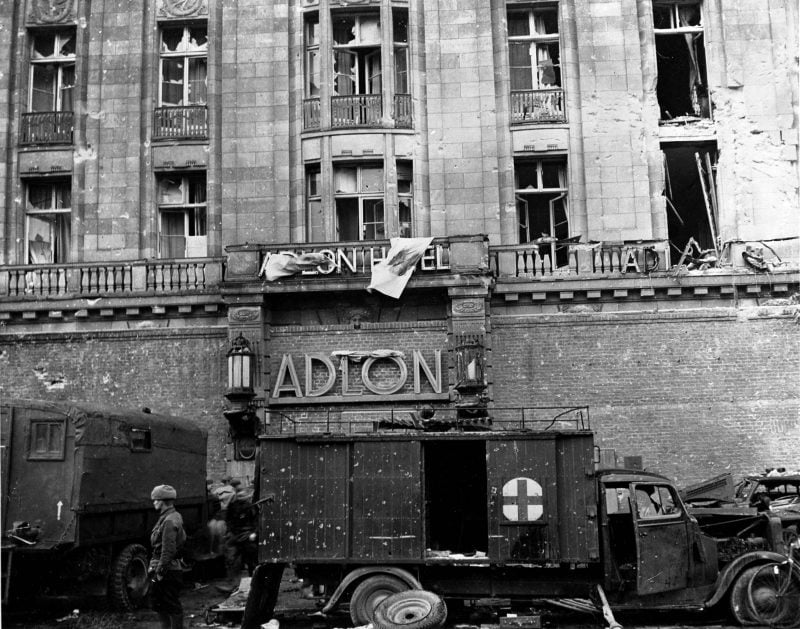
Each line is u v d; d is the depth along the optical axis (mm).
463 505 13016
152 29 23234
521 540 11445
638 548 11469
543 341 20641
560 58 22297
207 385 21031
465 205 21719
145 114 22906
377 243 20484
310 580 11969
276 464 11945
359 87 22719
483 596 11805
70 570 12664
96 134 22828
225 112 22516
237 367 20016
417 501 11688
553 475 11570
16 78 23359
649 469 19984
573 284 20547
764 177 21500
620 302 20672
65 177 23109
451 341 20250
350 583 11648
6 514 12352
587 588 11672
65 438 12523
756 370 20219
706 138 21859
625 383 20359
